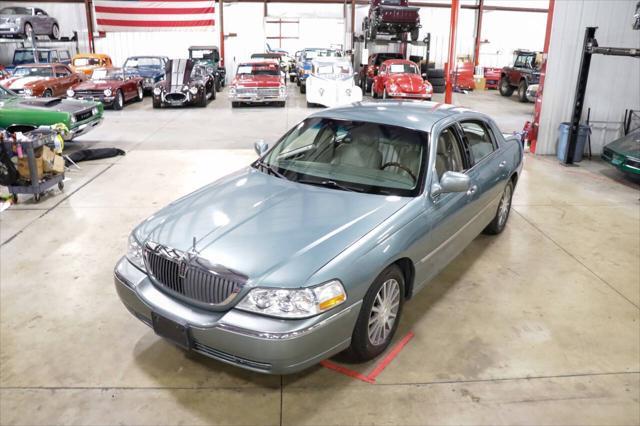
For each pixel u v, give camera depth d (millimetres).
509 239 5496
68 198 6633
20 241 5184
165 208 3551
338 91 16109
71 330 3613
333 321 2740
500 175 4844
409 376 3152
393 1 20500
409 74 17891
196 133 11594
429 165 3615
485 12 27734
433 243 3627
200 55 23547
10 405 2855
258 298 2631
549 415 2848
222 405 2875
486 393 3018
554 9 9109
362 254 2900
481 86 25156
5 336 3527
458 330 3695
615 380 3172
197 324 2730
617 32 9352
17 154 6188
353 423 2750
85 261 4734
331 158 3865
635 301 4195
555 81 9578
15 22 18859
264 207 3320
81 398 2922
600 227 5934
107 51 25812
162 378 3107
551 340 3600
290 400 2920
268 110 15898
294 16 27625
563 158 9320
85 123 9445
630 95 9711
